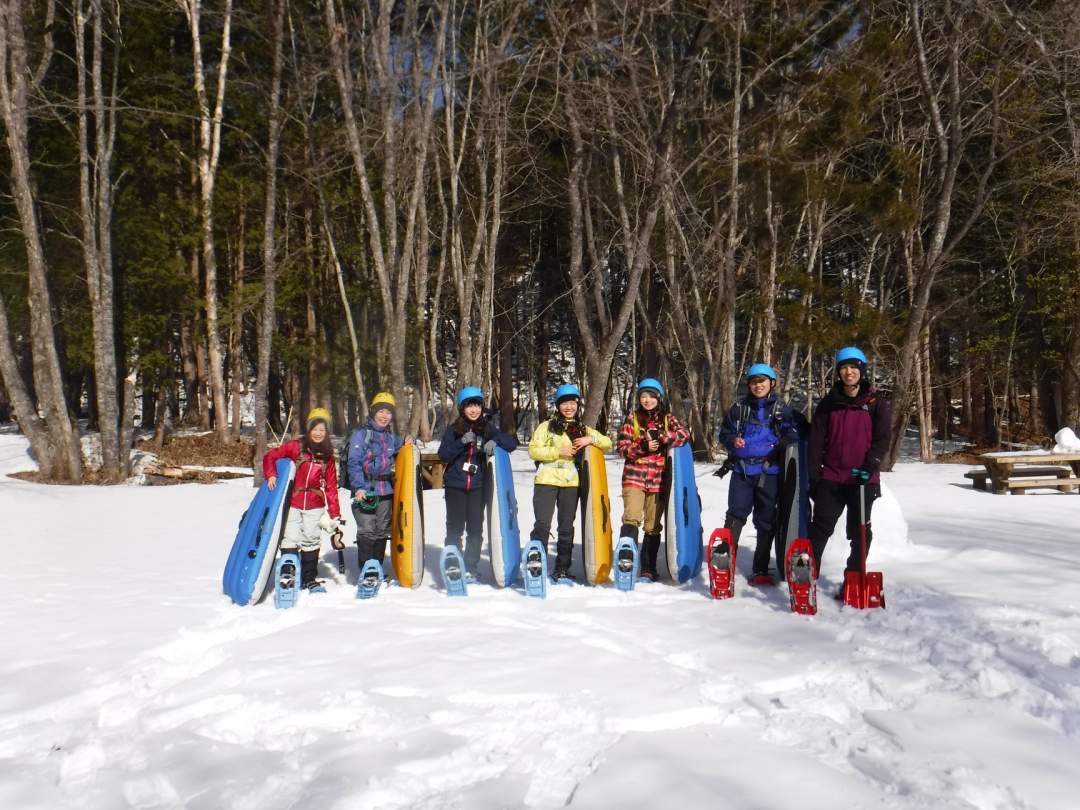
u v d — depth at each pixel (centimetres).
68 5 2125
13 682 404
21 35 1739
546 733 321
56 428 1789
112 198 2055
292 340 2533
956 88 1648
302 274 2473
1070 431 1401
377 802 270
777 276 1998
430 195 2623
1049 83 1928
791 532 600
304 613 541
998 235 2225
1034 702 339
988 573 602
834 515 550
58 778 302
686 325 2045
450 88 2016
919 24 1698
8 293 2125
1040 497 1239
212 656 446
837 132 1858
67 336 2116
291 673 402
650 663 409
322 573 699
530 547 579
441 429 2833
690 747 304
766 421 609
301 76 1947
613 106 1858
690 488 628
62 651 460
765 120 1880
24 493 1338
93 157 2184
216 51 2491
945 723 321
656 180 1694
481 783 282
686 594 582
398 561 623
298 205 2583
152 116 2203
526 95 2056
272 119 1786
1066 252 2098
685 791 267
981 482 1366
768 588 589
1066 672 370
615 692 361
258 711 354
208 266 2361
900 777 274
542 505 630
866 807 255
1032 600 510
